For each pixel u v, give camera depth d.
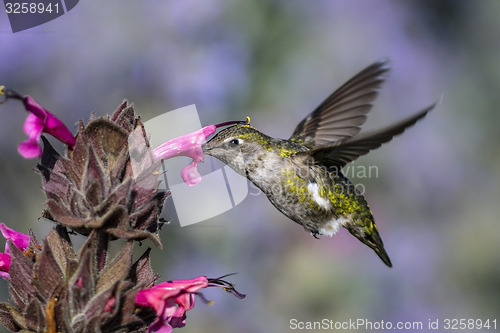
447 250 14.14
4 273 5.39
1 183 11.37
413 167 14.34
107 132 5.11
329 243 13.56
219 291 13.10
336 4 13.95
